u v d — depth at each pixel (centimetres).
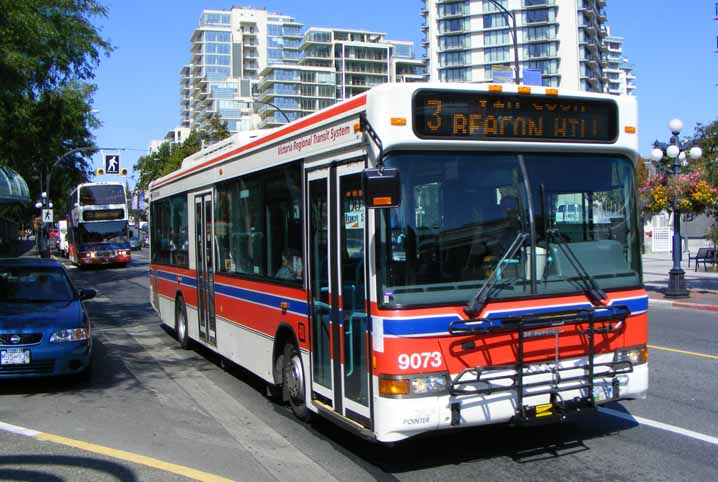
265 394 925
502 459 630
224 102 16000
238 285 940
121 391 948
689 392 875
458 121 580
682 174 2070
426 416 545
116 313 1927
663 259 3897
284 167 772
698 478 574
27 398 905
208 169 1084
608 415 768
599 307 608
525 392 573
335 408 652
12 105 1892
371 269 563
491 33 11831
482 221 583
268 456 653
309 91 14625
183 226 1264
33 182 4691
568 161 623
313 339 703
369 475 596
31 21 1683
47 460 637
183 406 859
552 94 616
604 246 630
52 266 1133
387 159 566
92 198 4178
